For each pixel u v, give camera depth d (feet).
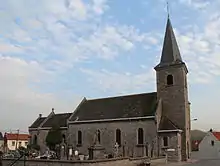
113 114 170.09
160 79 165.27
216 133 244.42
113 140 164.04
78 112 188.44
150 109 159.74
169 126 151.02
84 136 175.22
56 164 96.78
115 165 101.30
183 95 157.07
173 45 169.48
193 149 255.29
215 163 136.98
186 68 163.94
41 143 200.85
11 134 310.24
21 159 107.34
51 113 214.69
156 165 124.57
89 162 91.45
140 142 155.84
